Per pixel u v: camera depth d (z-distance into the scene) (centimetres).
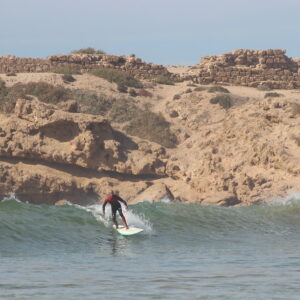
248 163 17662
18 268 6356
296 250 8106
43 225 8775
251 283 5822
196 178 18200
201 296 5272
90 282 5762
